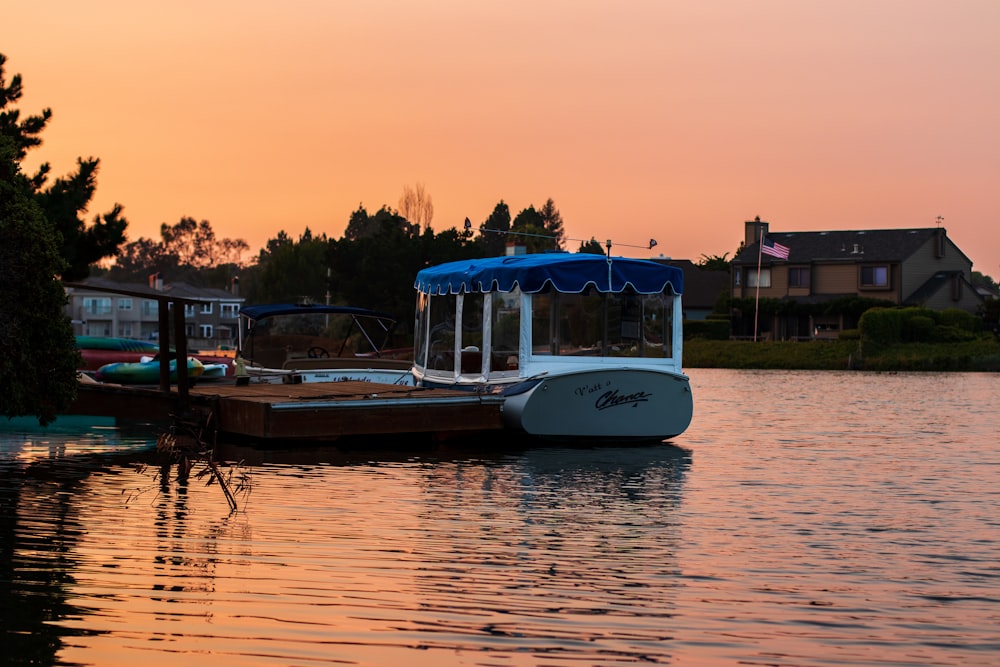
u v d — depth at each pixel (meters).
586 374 19.97
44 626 8.61
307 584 9.89
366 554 11.08
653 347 21.47
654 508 14.09
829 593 9.92
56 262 15.90
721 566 10.86
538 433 20.06
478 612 9.16
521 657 8.14
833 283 82.38
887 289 80.56
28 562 10.49
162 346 21.34
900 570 10.79
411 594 9.64
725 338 78.25
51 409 16.45
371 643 8.38
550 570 10.57
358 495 14.63
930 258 81.69
